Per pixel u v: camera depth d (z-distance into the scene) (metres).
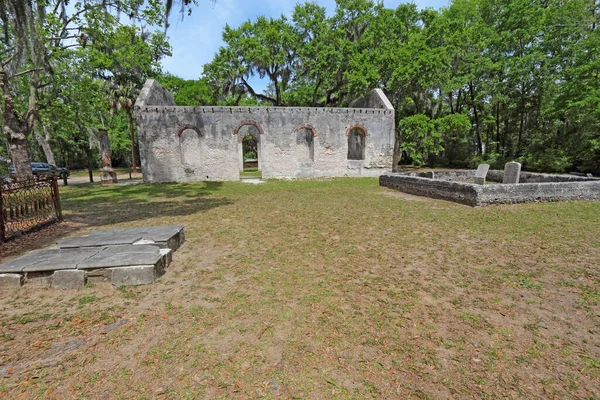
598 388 2.27
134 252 4.50
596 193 9.70
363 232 6.49
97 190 14.67
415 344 2.77
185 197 11.84
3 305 3.53
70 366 2.53
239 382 2.34
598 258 4.75
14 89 15.85
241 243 5.87
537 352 2.66
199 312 3.36
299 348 2.73
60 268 3.95
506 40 22.52
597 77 17.14
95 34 11.09
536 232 6.19
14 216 6.57
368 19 26.11
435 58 21.00
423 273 4.34
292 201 10.53
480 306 3.43
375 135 19.78
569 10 19.64
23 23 8.91
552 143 20.83
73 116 15.84
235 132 18.02
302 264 4.74
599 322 3.11
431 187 10.77
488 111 26.70
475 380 2.35
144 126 17.05
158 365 2.53
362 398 2.19
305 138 21.67
